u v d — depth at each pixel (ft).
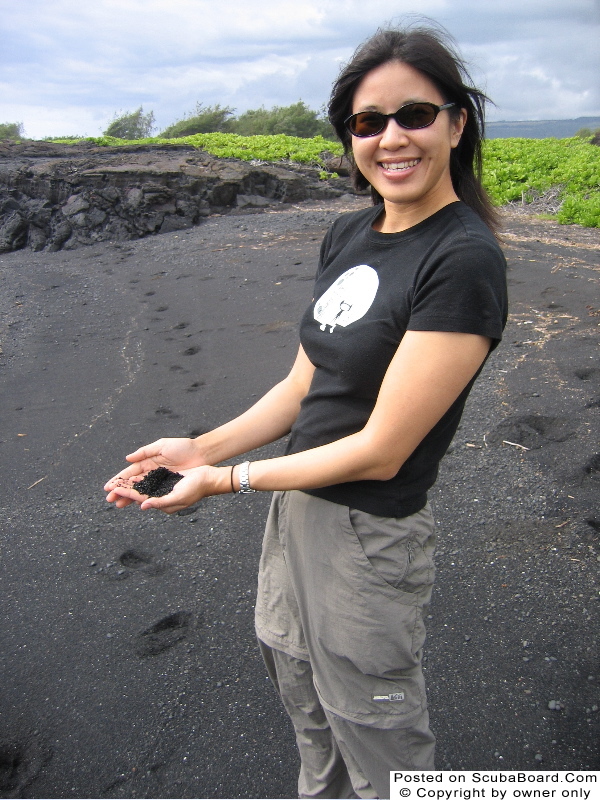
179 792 7.44
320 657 5.46
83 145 54.95
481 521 11.61
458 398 5.15
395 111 4.97
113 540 11.93
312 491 5.43
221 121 111.34
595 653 8.79
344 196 45.70
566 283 23.75
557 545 10.86
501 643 9.09
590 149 50.03
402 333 4.99
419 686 5.52
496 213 5.80
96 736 8.16
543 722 7.91
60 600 10.52
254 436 6.47
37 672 9.16
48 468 14.73
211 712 8.41
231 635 9.63
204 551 11.44
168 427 16.17
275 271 29.27
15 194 41.52
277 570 5.95
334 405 5.38
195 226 40.29
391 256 5.20
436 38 5.05
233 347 21.03
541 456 13.32
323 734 6.19
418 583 5.38
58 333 24.00
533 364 17.37
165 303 26.48
